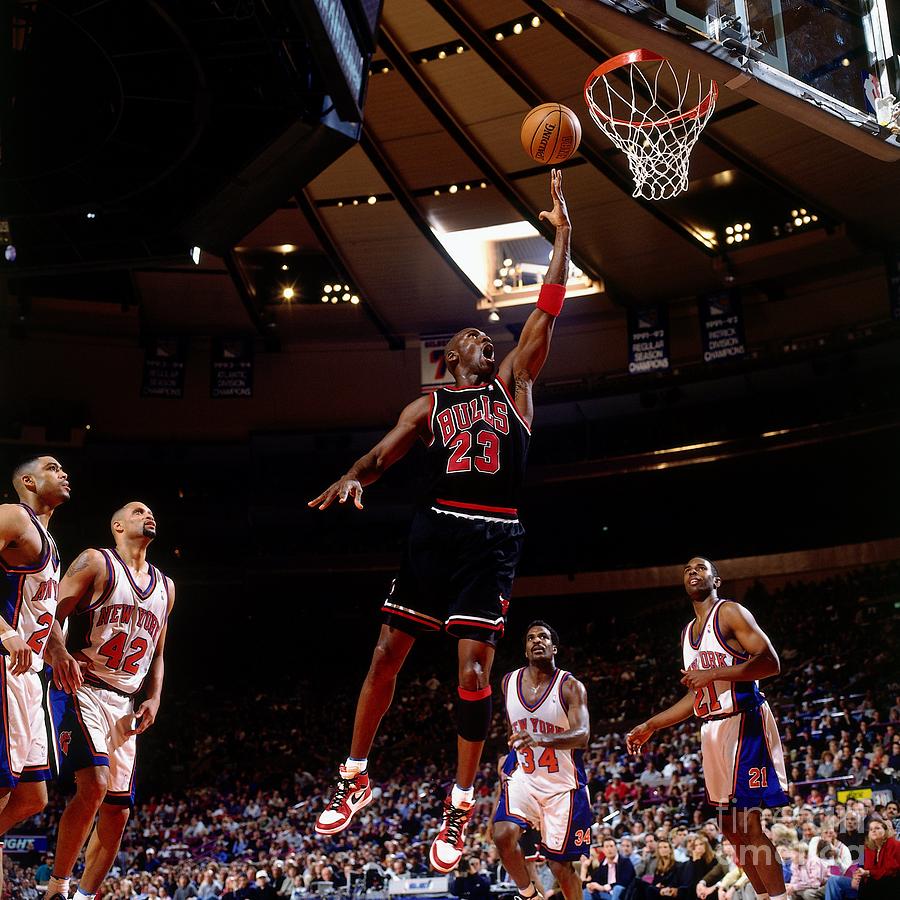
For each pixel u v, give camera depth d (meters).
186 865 16.48
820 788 14.88
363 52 8.72
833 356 26.84
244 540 33.78
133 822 22.30
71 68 10.34
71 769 5.20
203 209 10.75
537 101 21.72
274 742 27.31
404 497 32.03
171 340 30.34
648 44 8.70
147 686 5.75
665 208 24.84
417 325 29.78
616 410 30.41
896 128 9.73
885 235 24.56
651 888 9.57
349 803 3.53
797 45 9.29
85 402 30.95
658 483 30.30
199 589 33.12
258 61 9.34
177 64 9.73
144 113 10.24
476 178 23.97
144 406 31.28
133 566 5.65
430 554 3.47
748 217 25.36
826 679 21.59
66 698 5.27
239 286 27.89
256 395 31.58
